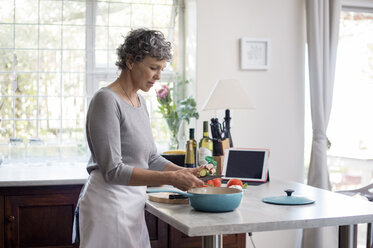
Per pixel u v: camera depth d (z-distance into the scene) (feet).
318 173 12.73
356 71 13.92
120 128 6.53
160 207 6.38
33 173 10.43
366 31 13.93
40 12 12.02
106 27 12.34
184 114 11.92
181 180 6.04
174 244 9.60
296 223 5.53
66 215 9.77
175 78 12.89
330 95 12.92
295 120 12.98
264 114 12.70
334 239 13.17
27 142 12.01
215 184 7.39
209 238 5.63
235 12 12.36
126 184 6.15
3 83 11.90
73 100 12.17
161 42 6.53
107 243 6.52
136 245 6.81
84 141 12.21
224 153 9.31
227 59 12.33
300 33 12.94
